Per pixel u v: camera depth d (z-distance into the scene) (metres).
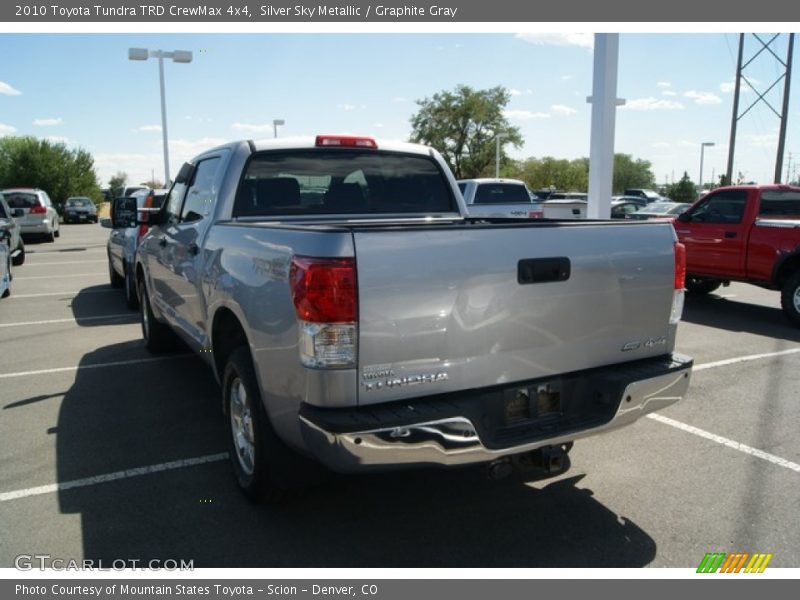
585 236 3.29
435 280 2.90
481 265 3.00
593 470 4.26
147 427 5.00
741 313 9.95
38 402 5.58
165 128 23.11
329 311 2.75
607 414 3.34
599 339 3.40
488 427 3.10
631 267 3.44
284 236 3.11
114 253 11.14
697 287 11.58
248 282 3.38
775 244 9.09
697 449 4.59
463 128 60.78
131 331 8.51
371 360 2.82
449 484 4.06
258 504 3.75
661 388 3.46
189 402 5.56
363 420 2.76
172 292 5.46
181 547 3.36
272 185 4.53
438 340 2.94
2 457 4.45
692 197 60.06
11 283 13.22
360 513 3.71
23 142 56.09
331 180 4.76
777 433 4.88
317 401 2.82
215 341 4.16
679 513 3.70
